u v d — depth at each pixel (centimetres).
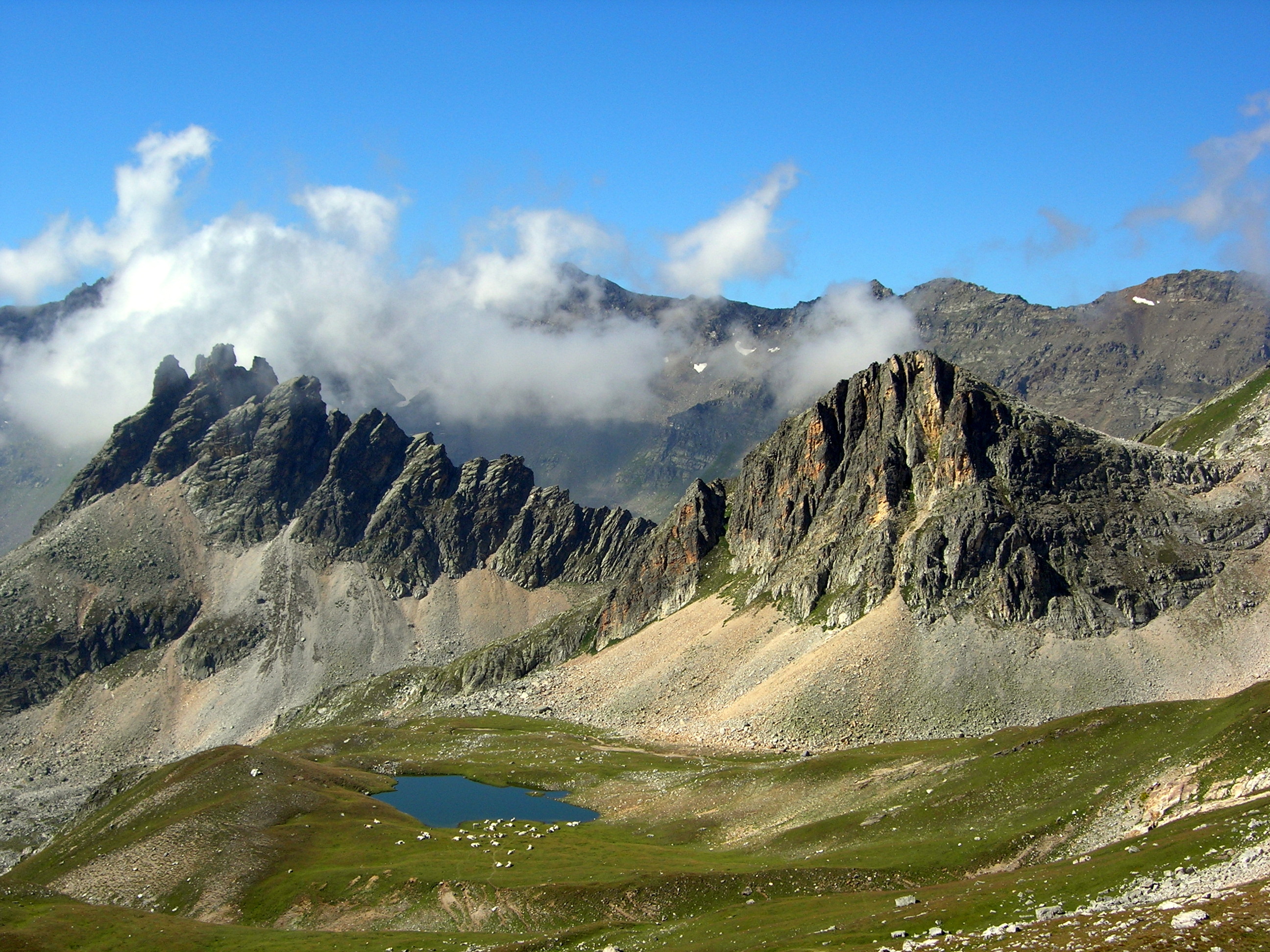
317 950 14125
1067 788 14462
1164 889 9388
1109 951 7700
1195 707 15350
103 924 15462
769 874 14362
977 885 11619
